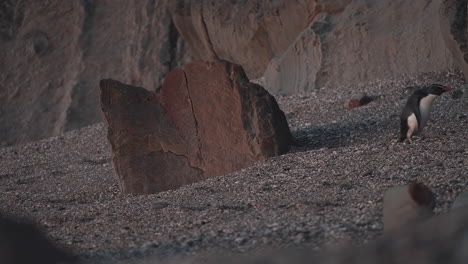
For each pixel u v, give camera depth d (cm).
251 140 2167
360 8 3403
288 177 1950
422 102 2089
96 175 2569
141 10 5006
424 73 3045
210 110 2189
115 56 5003
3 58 5269
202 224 1562
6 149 3469
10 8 5400
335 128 2475
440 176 1702
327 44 3391
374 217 1358
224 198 1853
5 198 2333
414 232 781
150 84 4812
